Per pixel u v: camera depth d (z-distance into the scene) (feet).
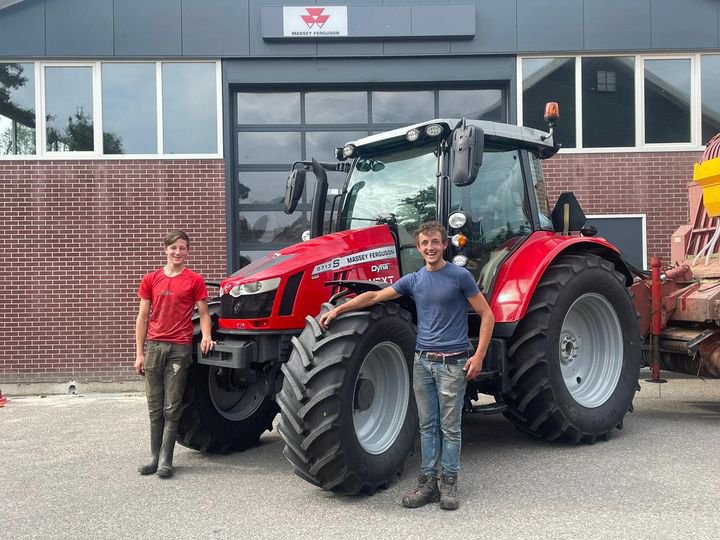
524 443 16.60
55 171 27.91
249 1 28.22
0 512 12.30
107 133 28.35
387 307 13.21
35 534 11.16
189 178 28.27
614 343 17.24
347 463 12.01
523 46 28.63
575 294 15.96
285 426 12.10
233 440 16.53
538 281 15.70
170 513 12.06
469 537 10.53
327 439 11.89
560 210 19.17
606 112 29.19
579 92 29.07
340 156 17.44
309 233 17.49
